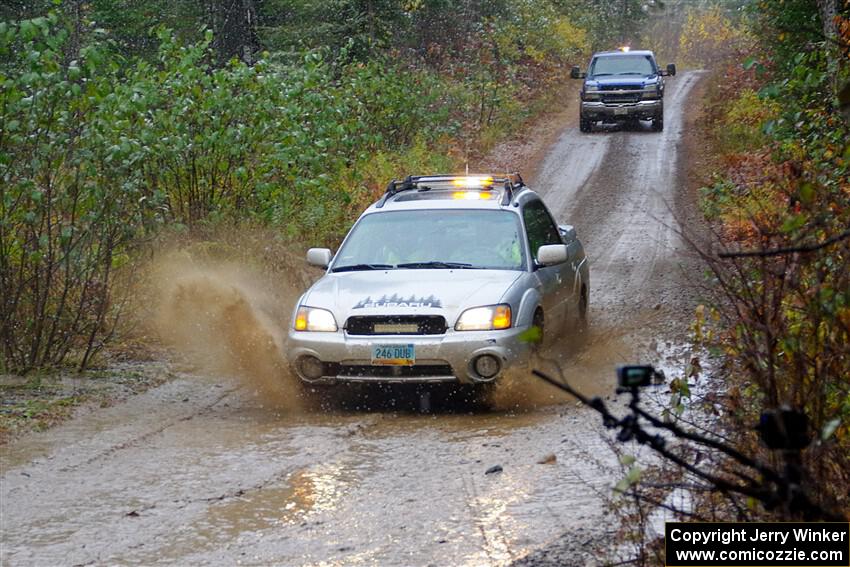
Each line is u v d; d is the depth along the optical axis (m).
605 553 5.30
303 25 31.73
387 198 11.35
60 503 6.54
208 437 8.18
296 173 15.06
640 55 36.06
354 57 31.48
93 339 10.91
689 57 66.62
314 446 7.84
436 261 10.05
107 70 13.16
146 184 12.25
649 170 28.03
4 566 5.48
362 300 9.21
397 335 8.94
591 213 22.92
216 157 14.14
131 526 6.09
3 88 10.46
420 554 5.51
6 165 10.27
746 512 5.00
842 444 5.17
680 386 6.35
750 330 5.21
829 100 11.00
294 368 9.20
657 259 17.56
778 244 5.46
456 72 40.31
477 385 9.05
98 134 10.81
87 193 10.59
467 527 5.91
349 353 8.96
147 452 7.74
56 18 10.47
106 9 32.31
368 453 7.65
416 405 9.40
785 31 12.57
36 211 10.29
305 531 5.94
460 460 7.36
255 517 6.21
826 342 5.02
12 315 10.56
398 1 33.81
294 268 13.73
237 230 13.61
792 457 3.30
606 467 6.39
